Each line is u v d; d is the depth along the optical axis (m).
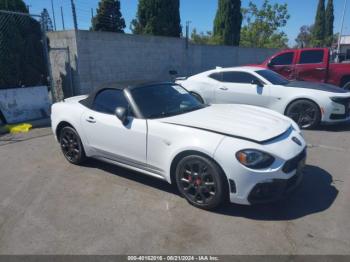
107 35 10.52
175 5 16.09
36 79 8.73
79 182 4.29
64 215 3.44
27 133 6.96
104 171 4.65
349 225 3.11
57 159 5.21
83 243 2.94
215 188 3.28
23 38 8.44
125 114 3.92
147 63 12.28
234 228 3.11
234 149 3.13
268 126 3.57
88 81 10.16
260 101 7.19
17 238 3.04
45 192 4.02
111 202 3.70
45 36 8.33
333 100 6.38
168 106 4.18
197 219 3.28
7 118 7.63
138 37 11.68
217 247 2.83
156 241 2.94
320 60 9.56
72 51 9.79
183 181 3.55
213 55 16.03
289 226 3.12
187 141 3.40
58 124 4.96
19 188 4.15
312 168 4.58
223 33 23.36
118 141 4.11
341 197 3.67
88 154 4.68
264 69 7.79
